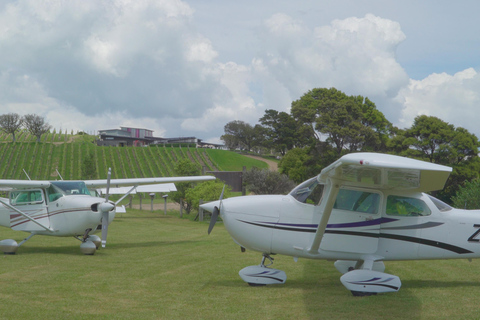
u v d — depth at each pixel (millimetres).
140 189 20859
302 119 44781
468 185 19609
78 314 5109
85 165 49062
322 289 6711
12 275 7672
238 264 9078
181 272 8117
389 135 52312
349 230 6711
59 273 7895
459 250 6832
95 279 7355
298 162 40562
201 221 22719
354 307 5520
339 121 41469
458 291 6559
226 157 81500
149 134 124188
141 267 8648
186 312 5246
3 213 11648
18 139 99625
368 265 6578
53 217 10930
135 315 5094
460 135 35438
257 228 6949
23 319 4883
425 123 36406
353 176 5871
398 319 4992
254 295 6215
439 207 6910
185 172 27078
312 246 6512
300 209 6848
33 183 10703
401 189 6594
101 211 10516
